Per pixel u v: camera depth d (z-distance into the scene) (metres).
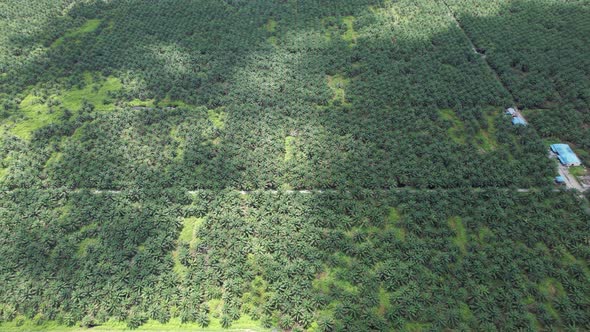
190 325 51.72
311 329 50.75
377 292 54.06
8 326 52.09
